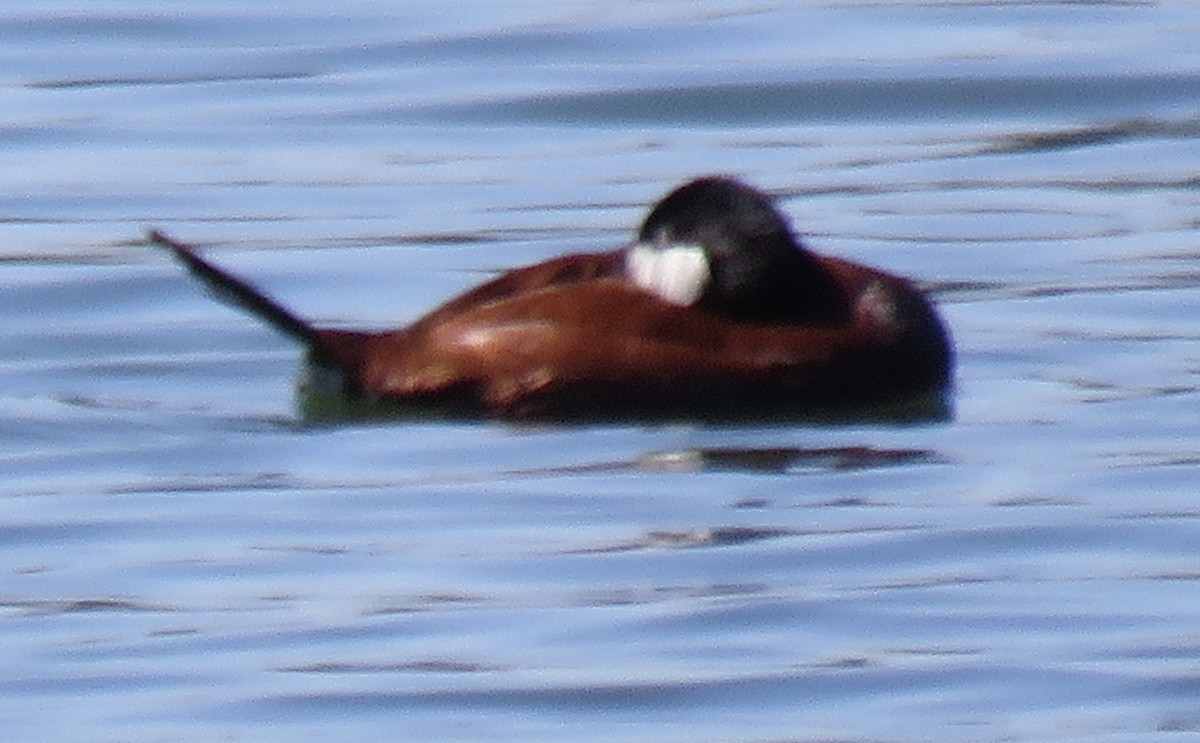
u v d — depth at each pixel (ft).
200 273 64.49
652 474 60.18
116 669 51.62
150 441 63.00
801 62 92.89
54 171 84.12
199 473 61.21
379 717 49.49
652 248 62.95
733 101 90.07
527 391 62.28
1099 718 48.98
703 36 95.50
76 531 58.23
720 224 62.39
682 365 61.93
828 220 79.61
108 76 92.73
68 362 68.18
